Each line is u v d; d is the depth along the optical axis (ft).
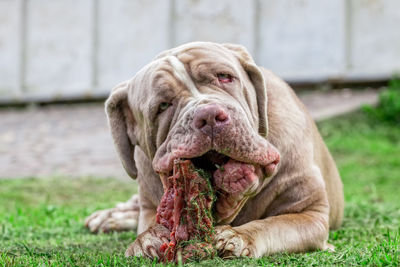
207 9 69.97
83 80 76.89
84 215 26.45
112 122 17.46
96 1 75.97
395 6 61.41
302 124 17.99
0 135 58.44
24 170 42.32
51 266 13.78
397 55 61.62
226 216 14.97
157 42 72.95
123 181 37.55
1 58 80.53
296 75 65.26
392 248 14.14
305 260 13.84
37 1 78.69
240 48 17.67
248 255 14.15
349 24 63.57
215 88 15.33
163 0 72.23
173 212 14.33
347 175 38.83
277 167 16.34
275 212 17.37
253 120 15.97
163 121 15.25
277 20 66.80
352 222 22.49
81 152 48.34
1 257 14.85
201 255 13.65
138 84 16.49
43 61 78.74
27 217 25.26
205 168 14.67
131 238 20.24
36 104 78.07
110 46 75.51
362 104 55.26
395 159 42.52
